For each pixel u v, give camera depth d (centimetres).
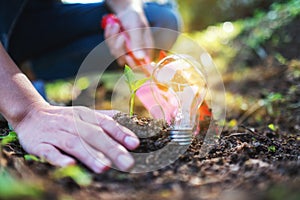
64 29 82
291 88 84
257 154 44
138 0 71
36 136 41
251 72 102
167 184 36
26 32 83
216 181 36
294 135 59
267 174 37
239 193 33
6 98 44
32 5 80
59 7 82
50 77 94
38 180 34
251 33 122
